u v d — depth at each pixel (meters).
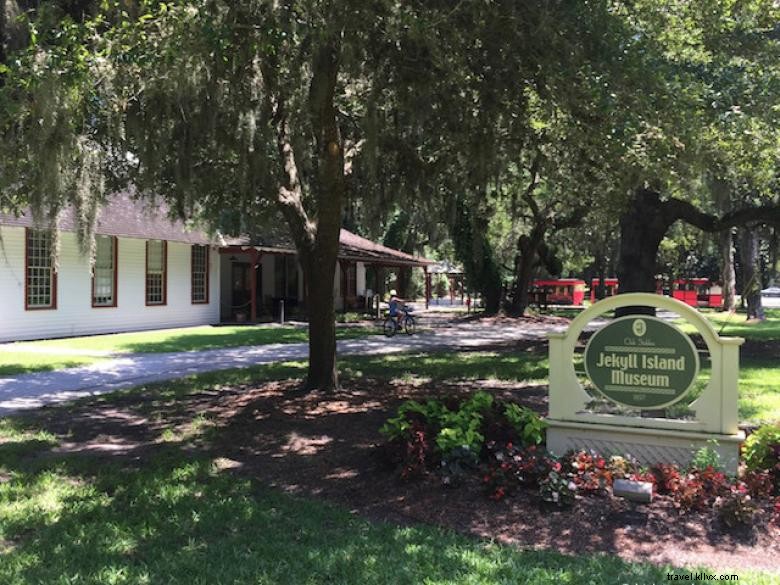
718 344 5.42
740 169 9.73
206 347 17.64
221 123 8.30
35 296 19.31
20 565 4.10
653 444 5.62
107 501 5.35
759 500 4.94
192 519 4.91
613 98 6.22
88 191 7.61
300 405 9.02
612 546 4.41
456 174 10.23
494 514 4.95
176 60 6.65
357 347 17.80
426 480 5.57
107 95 7.07
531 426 5.91
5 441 7.47
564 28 6.53
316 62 7.52
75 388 11.26
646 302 5.64
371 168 8.17
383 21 7.15
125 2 6.70
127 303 22.42
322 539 4.54
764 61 9.77
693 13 7.56
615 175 8.77
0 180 7.11
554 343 5.96
